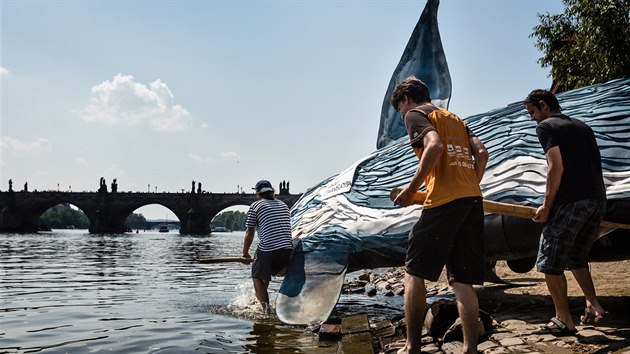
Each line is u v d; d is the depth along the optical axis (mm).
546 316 4699
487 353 3529
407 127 3242
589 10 13703
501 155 5438
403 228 5660
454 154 3184
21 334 4766
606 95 5480
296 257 5973
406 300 3178
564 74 15156
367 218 5953
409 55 9125
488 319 4258
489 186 5238
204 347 4266
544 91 3951
